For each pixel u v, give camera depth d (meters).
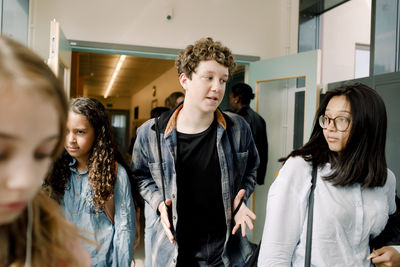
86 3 3.11
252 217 1.21
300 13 3.49
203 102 1.16
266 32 3.60
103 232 1.28
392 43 2.49
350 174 0.94
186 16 3.37
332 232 0.93
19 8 2.65
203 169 1.27
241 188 1.40
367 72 3.83
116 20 3.18
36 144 0.32
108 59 7.12
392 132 2.28
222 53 1.14
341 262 0.93
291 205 0.96
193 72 1.16
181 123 1.27
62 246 0.49
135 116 13.47
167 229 1.19
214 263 1.29
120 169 1.34
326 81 3.64
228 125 1.32
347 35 3.70
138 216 1.52
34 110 0.31
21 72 0.30
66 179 1.25
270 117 3.37
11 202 0.32
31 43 2.94
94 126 1.27
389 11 2.51
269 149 3.38
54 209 0.51
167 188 1.29
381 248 0.96
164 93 8.46
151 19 3.27
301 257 0.95
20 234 0.45
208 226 1.30
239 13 3.52
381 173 0.95
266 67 3.30
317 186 0.97
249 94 3.00
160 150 1.29
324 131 1.00
